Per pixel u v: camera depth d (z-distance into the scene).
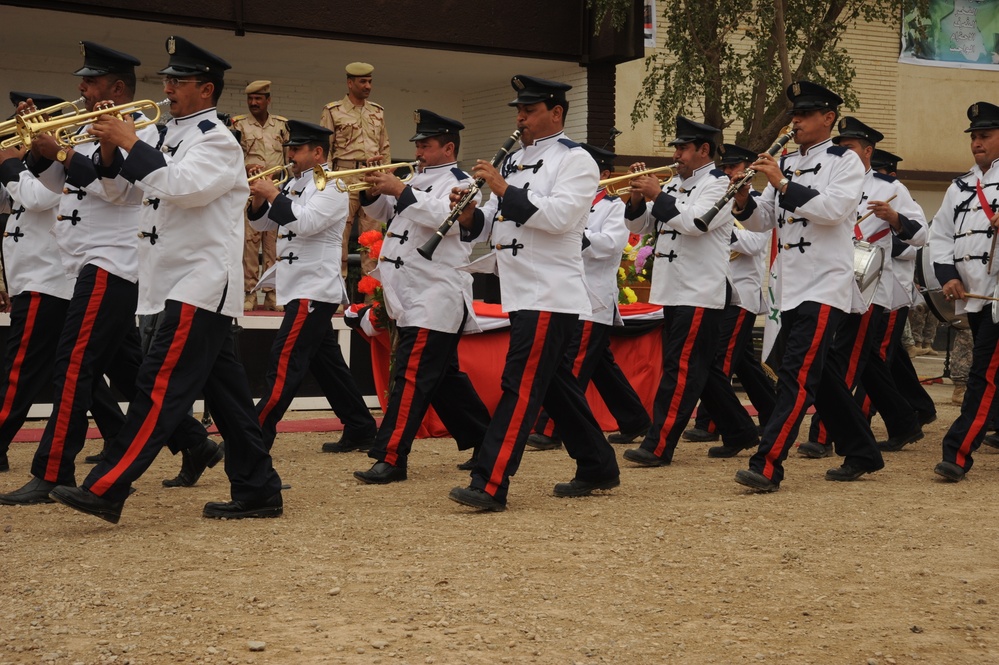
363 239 15.58
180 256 9.12
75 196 10.25
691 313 12.91
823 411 11.93
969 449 11.90
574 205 9.84
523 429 10.00
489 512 10.02
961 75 33.88
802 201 11.07
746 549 8.72
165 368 9.05
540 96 10.21
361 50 22.50
